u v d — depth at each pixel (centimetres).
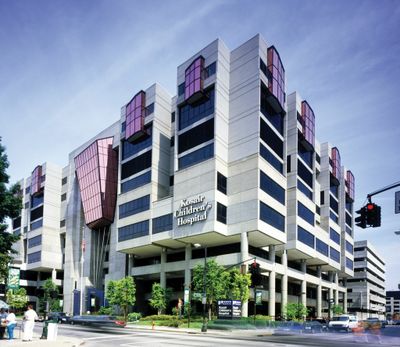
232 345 2478
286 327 5381
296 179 7444
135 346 2391
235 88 6562
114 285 6650
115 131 9019
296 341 3066
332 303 9781
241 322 4884
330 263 9100
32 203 11788
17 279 3234
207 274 5341
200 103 6619
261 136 6244
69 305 9550
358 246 14488
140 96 7700
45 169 11262
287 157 7600
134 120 7688
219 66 6456
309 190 8269
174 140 6925
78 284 9681
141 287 8088
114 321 5244
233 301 5062
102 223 8894
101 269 9150
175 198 6575
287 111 7769
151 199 7094
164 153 7506
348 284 14388
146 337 3170
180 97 6962
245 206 6006
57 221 11219
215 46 6506
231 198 6212
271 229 6191
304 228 7669
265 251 7206
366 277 14112
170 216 6669
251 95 6312
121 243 7562
